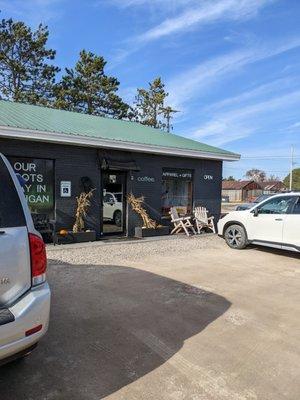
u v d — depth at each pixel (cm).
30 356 392
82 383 346
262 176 11281
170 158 1377
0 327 281
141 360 390
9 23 3047
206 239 1233
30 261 314
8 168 325
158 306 554
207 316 518
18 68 2988
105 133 1217
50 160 1097
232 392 336
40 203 1080
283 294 627
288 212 931
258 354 409
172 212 1337
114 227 1259
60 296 591
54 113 1466
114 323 486
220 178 1550
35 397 323
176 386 344
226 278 725
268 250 1038
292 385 349
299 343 438
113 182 1248
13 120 1088
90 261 858
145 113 4231
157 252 986
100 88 3400
